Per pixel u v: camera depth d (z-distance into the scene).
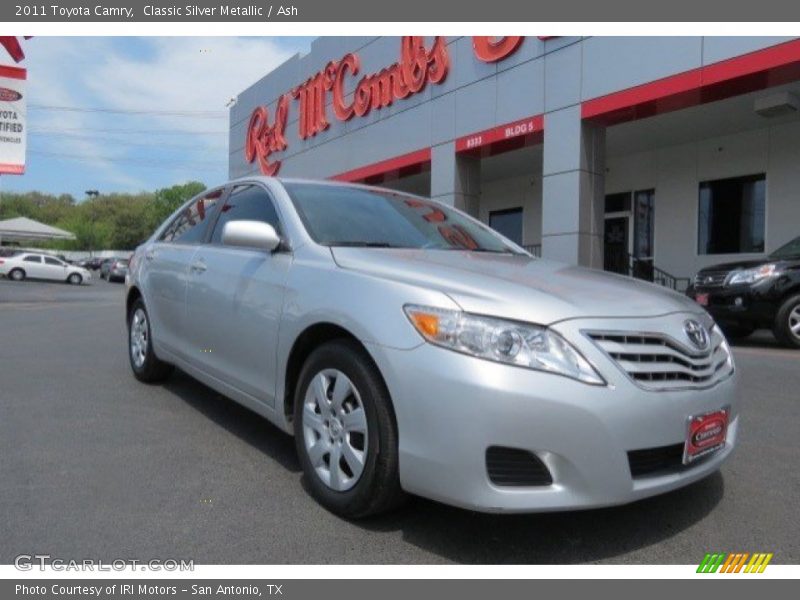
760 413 5.21
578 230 12.41
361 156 18.38
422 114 16.08
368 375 2.97
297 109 21.67
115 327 10.88
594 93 12.15
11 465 3.79
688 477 2.91
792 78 10.23
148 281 5.48
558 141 12.77
